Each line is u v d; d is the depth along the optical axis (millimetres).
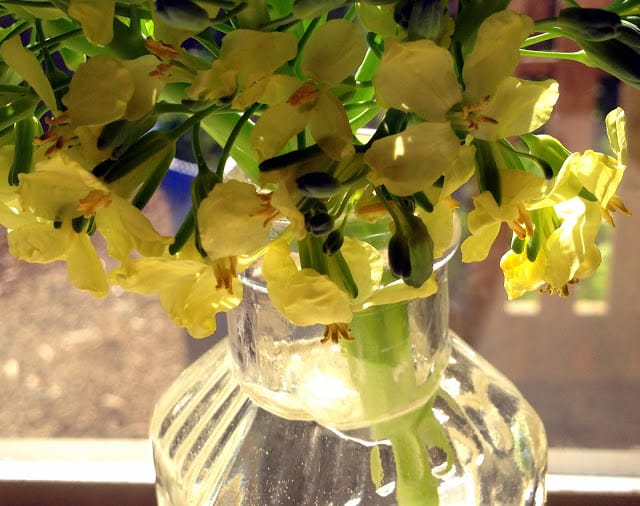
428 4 205
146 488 423
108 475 433
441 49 208
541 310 445
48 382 472
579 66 375
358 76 258
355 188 224
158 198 386
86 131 213
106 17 216
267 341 278
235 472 291
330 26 215
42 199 218
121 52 228
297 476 286
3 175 235
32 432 468
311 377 277
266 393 285
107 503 425
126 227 215
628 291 438
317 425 288
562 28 218
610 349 452
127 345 466
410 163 211
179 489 301
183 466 301
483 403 302
